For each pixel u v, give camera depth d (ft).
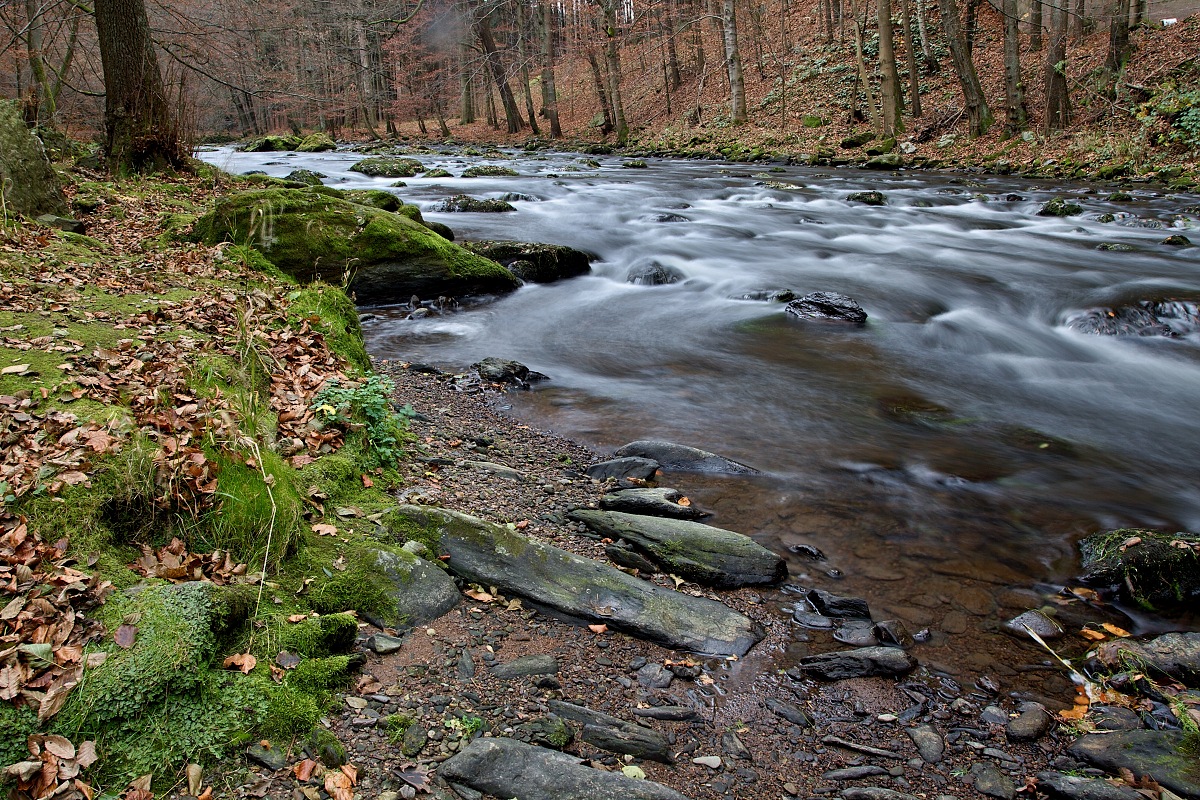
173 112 53.47
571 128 146.92
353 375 19.35
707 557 14.98
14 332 16.76
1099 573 14.98
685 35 129.80
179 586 10.43
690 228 48.80
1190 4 86.53
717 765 10.34
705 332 31.58
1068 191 60.49
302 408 16.65
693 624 13.09
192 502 12.09
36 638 9.23
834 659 12.50
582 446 21.01
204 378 16.11
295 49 111.14
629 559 14.96
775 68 118.01
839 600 14.06
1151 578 14.65
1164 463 20.57
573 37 144.25
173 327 18.99
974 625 13.75
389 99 160.25
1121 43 71.15
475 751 9.59
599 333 31.37
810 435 22.06
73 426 12.99
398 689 10.73
